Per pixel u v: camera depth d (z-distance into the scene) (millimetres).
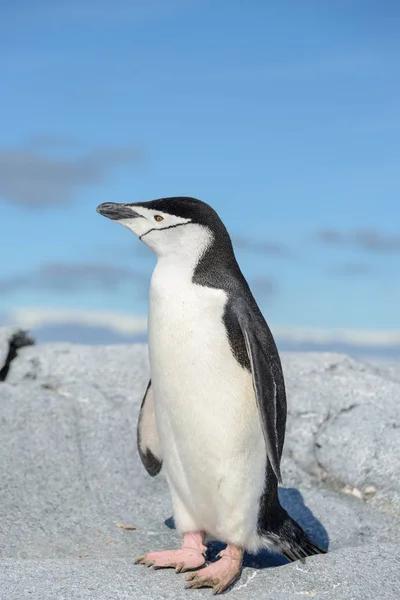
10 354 11328
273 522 6434
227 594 5945
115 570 6270
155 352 6035
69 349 11406
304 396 9828
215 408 5898
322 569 6238
